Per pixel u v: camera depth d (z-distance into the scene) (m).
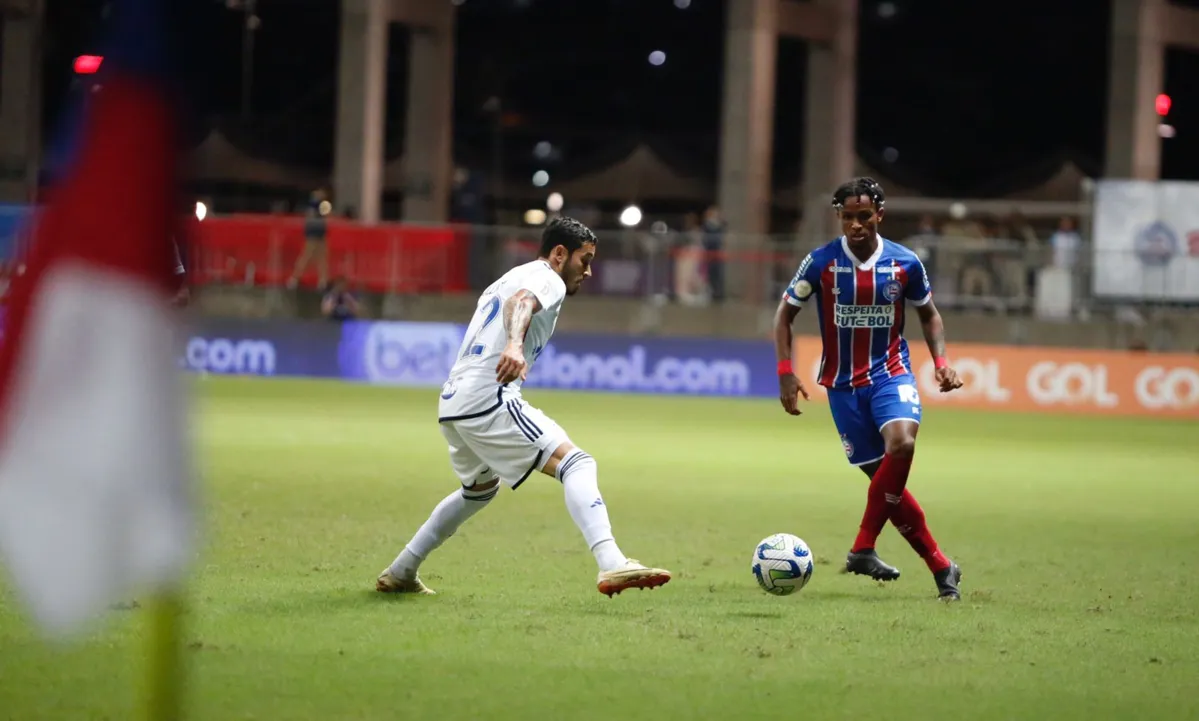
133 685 19.34
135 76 11.45
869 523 29.80
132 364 11.73
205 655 21.33
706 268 114.12
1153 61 135.12
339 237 115.62
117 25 11.37
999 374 100.44
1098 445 73.62
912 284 30.19
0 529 11.70
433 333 107.19
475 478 26.25
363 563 30.69
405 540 34.47
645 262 114.50
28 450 11.69
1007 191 150.75
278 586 27.56
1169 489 53.94
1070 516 44.72
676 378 105.88
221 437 61.78
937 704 19.75
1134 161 134.75
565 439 25.34
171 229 11.76
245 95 168.12
